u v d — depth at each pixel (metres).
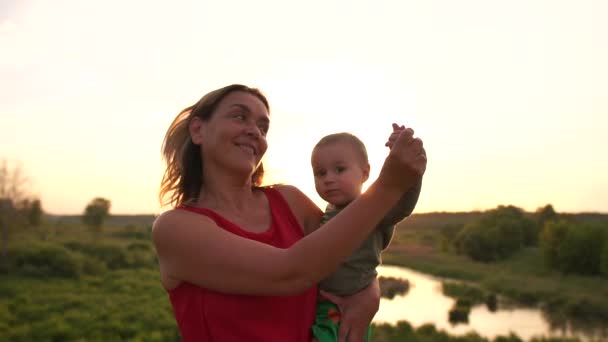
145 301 31.73
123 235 73.75
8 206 49.88
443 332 24.20
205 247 1.83
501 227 74.62
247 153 2.19
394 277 51.53
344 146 2.41
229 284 1.79
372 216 1.67
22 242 49.25
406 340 22.39
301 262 1.68
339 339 2.18
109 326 24.30
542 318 32.38
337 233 1.67
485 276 55.50
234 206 2.23
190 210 2.02
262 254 1.75
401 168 1.64
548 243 61.41
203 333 1.93
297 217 2.47
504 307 36.28
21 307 29.22
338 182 2.35
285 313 2.03
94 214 74.44
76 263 42.84
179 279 1.96
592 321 31.78
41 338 22.62
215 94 2.24
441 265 66.19
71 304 30.17
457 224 101.75
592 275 54.09
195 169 2.36
